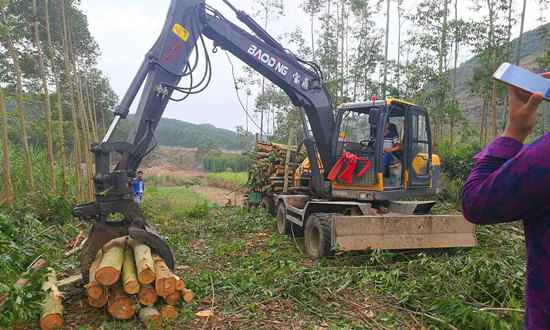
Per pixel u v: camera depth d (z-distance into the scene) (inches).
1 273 152.6
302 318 157.9
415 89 703.7
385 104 264.7
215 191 937.5
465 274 179.2
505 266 185.5
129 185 181.3
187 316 152.3
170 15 218.4
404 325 152.9
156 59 210.5
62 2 446.0
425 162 284.7
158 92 207.6
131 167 191.6
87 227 321.7
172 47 214.5
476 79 682.2
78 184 423.5
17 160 386.0
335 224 230.1
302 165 374.0
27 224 268.5
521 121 47.6
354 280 195.8
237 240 305.3
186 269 221.3
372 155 270.7
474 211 46.3
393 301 174.9
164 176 1254.9
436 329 144.5
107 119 976.3
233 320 153.8
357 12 804.6
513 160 43.4
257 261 234.1
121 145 182.2
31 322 144.5
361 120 293.7
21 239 240.1
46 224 308.0
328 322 154.9
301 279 191.5
